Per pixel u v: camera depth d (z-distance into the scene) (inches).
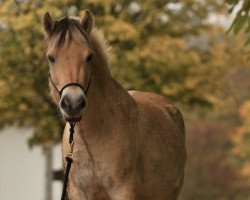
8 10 605.6
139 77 607.5
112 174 262.4
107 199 268.8
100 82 263.7
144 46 613.3
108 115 263.9
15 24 579.5
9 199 991.6
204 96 664.4
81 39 246.4
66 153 272.1
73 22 250.2
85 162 263.7
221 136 1214.9
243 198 1171.9
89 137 261.0
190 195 1114.7
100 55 264.8
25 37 581.0
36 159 997.8
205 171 1122.0
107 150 262.2
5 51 579.8
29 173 997.2
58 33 247.9
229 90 722.2
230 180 1131.9
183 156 323.6
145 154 281.4
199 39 680.4
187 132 1211.9
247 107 1331.2
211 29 674.2
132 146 267.0
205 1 655.1
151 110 301.6
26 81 591.2
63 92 238.7
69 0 589.3
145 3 621.6
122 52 610.5
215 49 663.1
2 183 986.7
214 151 1178.6
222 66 657.0
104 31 578.2
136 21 644.1
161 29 653.9
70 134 260.5
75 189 270.5
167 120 313.7
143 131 281.0
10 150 988.6
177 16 657.0
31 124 626.2
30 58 587.2
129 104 273.7
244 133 1327.5
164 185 297.7
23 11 614.5
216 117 1534.2
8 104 598.9
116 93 270.2
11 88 593.3
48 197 861.8
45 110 604.7
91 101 257.8
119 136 263.9
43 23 255.9
